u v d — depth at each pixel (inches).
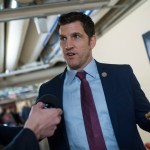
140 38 114.9
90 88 50.2
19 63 235.3
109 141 46.8
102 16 138.6
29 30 156.4
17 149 24.5
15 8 96.2
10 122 279.1
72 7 101.8
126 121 46.9
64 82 52.7
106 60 155.3
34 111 28.9
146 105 49.6
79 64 50.7
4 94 337.1
